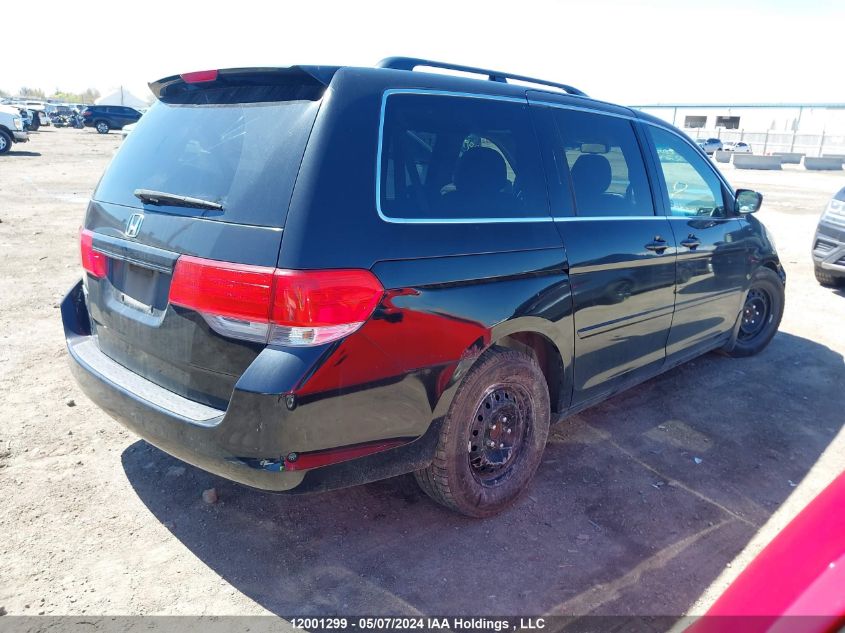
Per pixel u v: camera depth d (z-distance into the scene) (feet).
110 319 9.29
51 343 16.49
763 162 108.68
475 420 9.47
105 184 9.87
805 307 23.02
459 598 8.32
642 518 10.23
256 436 7.19
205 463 7.71
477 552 9.24
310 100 7.88
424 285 8.09
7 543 8.95
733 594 4.29
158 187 8.70
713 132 192.65
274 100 8.19
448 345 8.43
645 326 12.42
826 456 12.48
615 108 12.44
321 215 7.31
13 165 61.26
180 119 9.23
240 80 8.66
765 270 16.81
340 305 7.28
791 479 11.59
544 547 9.41
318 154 7.49
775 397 15.20
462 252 8.62
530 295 9.51
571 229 10.44
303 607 8.07
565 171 10.76
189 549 9.07
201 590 8.29
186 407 7.91
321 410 7.32
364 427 7.80
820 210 51.21
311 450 7.39
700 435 13.15
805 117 205.87
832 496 4.27
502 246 9.20
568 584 8.66
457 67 10.28
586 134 11.43
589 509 10.41
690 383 15.88
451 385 8.62
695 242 13.29
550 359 10.78
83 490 10.29
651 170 12.71
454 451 9.09
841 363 17.58
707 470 11.78
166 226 8.16
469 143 9.34
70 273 23.54
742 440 13.00
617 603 8.34
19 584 8.21
